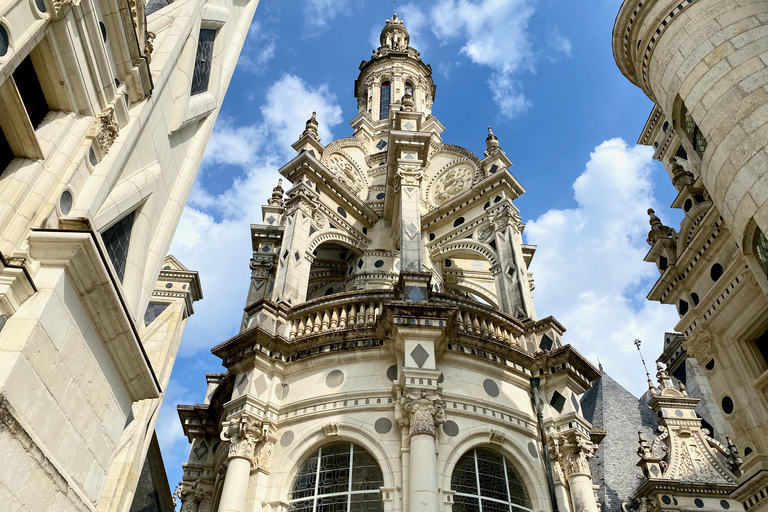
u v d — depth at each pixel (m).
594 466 25.86
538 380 14.92
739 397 12.76
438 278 22.02
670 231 15.95
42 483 6.42
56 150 7.14
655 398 22.00
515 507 13.36
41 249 6.59
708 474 19.61
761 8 10.89
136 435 14.09
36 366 6.27
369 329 14.89
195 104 11.21
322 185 21.42
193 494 16.64
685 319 14.35
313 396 14.45
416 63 34.72
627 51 13.41
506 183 20.81
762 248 9.84
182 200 10.75
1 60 5.89
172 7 10.45
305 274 18.61
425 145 21.33
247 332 15.05
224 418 15.73
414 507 11.54
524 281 18.47
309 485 13.28
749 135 9.71
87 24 7.36
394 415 13.55
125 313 7.73
